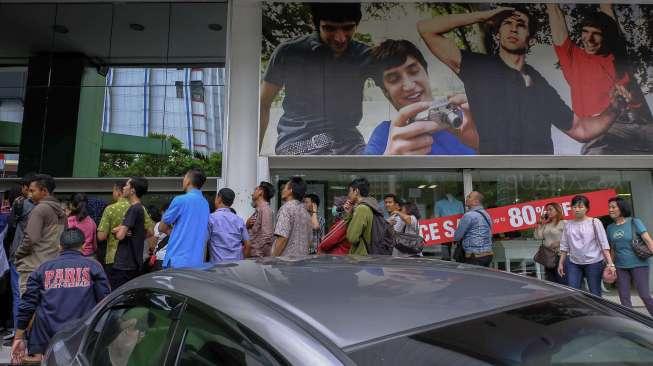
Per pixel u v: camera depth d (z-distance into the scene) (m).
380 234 4.59
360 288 1.72
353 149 8.13
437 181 8.62
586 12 8.62
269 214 5.30
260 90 8.29
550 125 8.24
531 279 2.08
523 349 1.40
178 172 8.25
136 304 2.20
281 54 8.41
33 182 5.00
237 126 8.60
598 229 5.80
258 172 8.09
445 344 1.36
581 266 5.92
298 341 1.35
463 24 8.58
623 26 8.59
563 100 8.32
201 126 8.38
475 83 8.37
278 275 1.92
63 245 3.93
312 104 8.26
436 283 1.83
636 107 8.34
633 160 8.55
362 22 8.56
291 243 4.89
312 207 6.65
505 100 8.31
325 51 8.45
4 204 6.21
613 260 5.90
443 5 8.62
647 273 5.71
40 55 8.65
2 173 8.33
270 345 1.39
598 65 8.46
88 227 5.46
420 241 5.91
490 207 8.55
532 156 8.20
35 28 8.73
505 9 8.62
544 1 8.59
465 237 6.24
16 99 8.52
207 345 1.63
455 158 8.29
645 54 8.51
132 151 8.34
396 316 1.48
